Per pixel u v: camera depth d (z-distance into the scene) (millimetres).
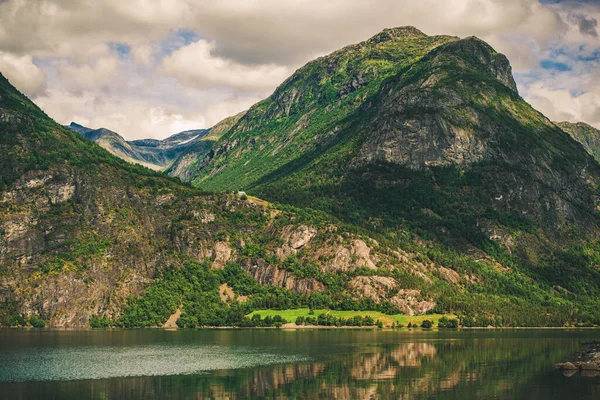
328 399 195000
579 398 193875
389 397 196750
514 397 195750
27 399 197375
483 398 194625
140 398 198000
